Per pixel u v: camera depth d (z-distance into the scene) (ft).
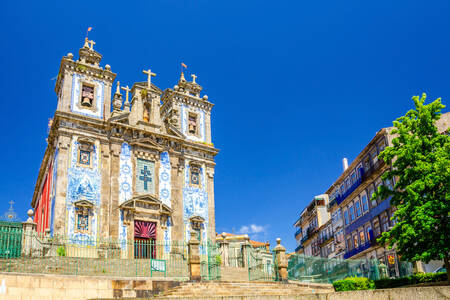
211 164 121.60
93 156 101.76
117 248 95.81
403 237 62.59
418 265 95.61
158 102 118.21
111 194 100.48
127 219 100.42
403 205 67.56
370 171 118.93
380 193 71.26
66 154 97.96
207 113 131.13
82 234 93.61
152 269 72.79
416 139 67.15
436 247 60.54
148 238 102.68
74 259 75.72
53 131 104.37
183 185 114.21
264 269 87.92
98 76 110.93
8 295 52.85
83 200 95.40
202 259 108.17
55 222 91.35
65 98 104.37
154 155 110.73
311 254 199.62
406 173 66.64
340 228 152.66
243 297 35.19
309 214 204.44
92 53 112.27
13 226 80.53
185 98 128.16
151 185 107.65
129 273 72.54
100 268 73.31
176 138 115.34
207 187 118.73
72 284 58.70
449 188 59.72
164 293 60.03
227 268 85.15
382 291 27.58
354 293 28.91
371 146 119.96
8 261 65.57
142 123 111.65
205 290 58.54
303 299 31.42
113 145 104.78
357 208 133.59
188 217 111.34
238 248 110.22
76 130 101.14
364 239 127.24
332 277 92.68
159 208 105.70
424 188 63.67
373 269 97.96
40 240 80.53
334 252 161.27
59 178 95.30
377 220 117.39
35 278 55.83
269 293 62.13
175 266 83.41
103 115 108.37
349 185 140.26
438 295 25.30
